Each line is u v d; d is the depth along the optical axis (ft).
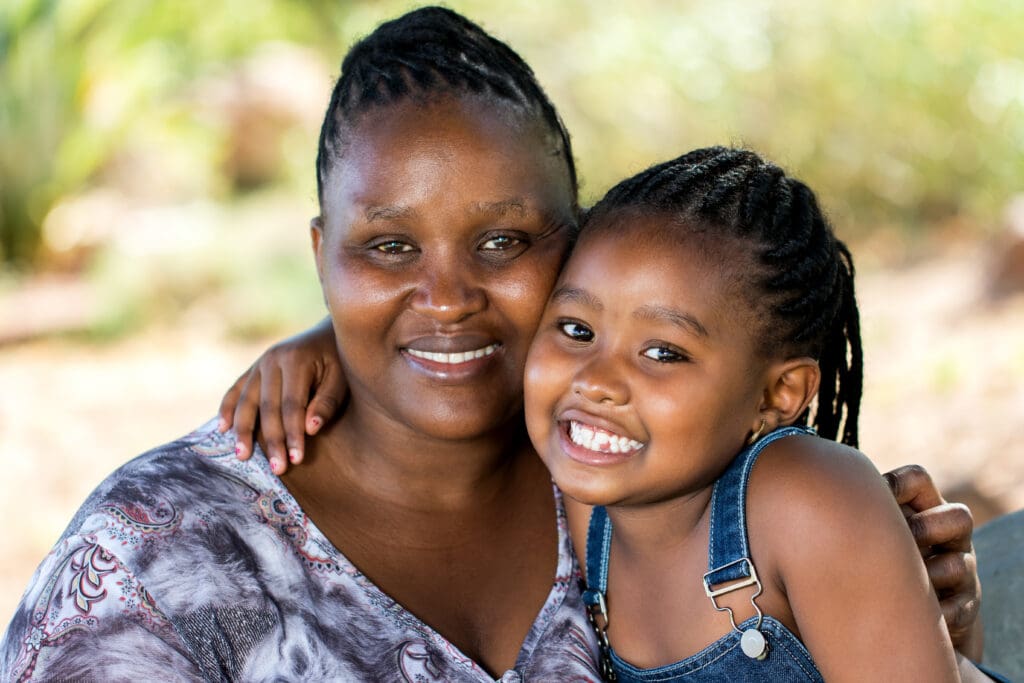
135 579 6.47
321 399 7.45
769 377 7.37
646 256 7.05
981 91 33.30
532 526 7.83
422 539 7.44
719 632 7.36
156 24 40.01
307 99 46.37
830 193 33.88
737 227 7.14
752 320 7.14
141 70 38.96
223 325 31.48
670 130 34.55
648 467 7.14
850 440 8.42
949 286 27.58
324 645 6.84
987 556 9.58
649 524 7.56
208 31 46.62
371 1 50.62
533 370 7.32
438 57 7.07
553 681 7.31
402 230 7.00
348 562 7.11
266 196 42.50
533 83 7.42
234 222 38.17
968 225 32.17
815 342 7.53
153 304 32.04
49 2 36.73
